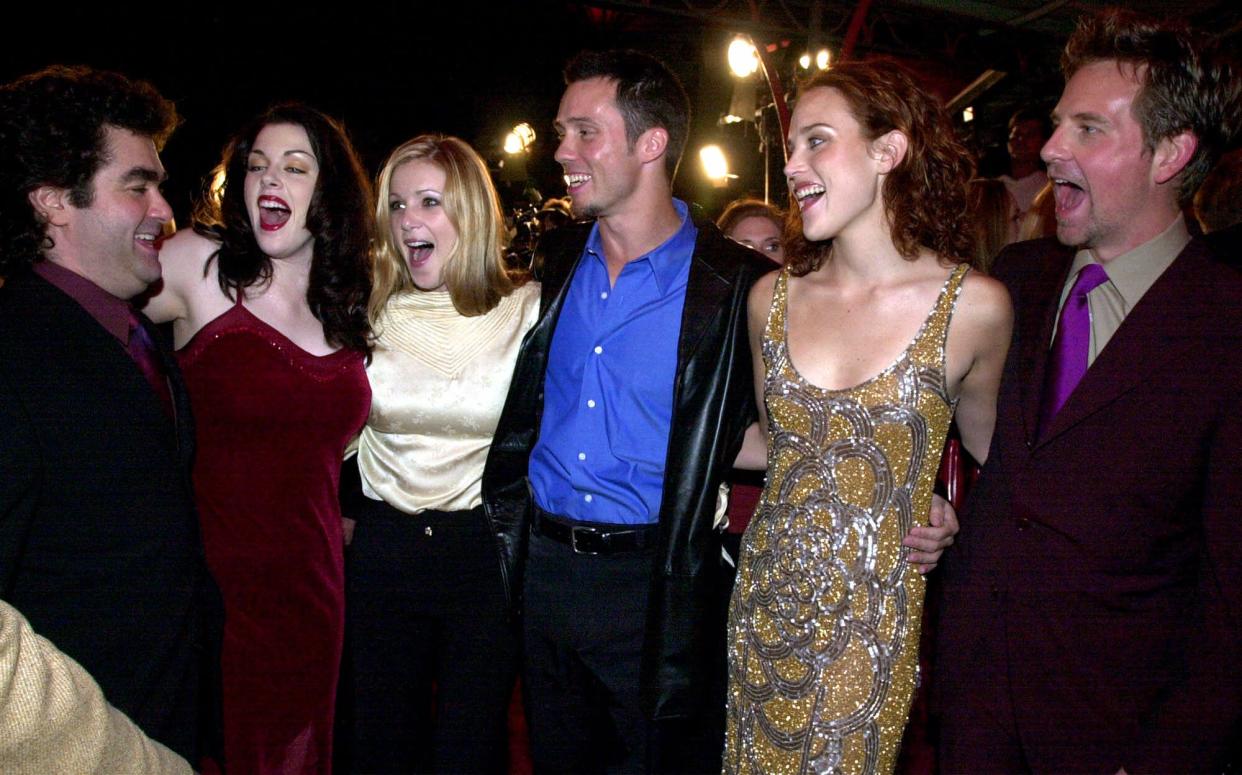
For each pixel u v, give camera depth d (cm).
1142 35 153
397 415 230
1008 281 181
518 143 1176
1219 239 170
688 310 210
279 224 216
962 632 173
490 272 229
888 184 171
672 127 219
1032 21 881
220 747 225
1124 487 152
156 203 179
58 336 163
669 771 239
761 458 214
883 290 173
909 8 879
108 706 98
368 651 235
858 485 168
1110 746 157
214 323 218
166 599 176
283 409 219
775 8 872
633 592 223
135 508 170
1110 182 154
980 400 181
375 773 239
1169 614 154
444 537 232
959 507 218
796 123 174
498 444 227
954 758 173
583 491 222
